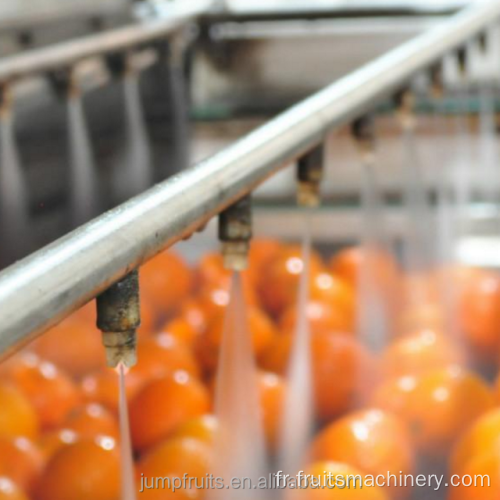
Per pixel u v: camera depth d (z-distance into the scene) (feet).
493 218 6.02
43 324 2.76
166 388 4.19
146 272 5.12
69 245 2.85
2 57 7.04
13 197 6.97
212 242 6.27
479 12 4.84
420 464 4.08
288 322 4.75
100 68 7.25
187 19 7.38
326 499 3.76
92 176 7.43
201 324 4.90
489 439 3.88
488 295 4.74
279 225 6.17
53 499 3.80
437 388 4.12
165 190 3.09
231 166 3.26
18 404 4.19
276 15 7.47
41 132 7.18
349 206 6.09
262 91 7.50
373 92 3.96
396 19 7.45
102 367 4.72
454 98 6.57
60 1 7.68
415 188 6.28
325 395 4.30
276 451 4.10
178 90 7.55
